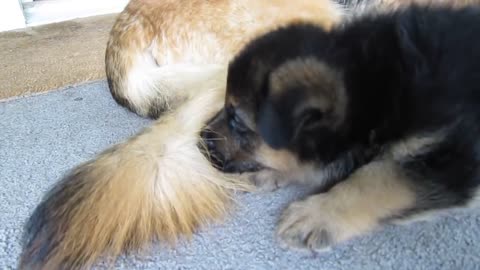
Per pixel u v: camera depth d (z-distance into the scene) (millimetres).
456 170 583
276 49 603
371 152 626
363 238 603
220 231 622
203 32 812
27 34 1119
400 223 600
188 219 625
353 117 609
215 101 716
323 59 596
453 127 585
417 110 595
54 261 577
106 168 632
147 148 660
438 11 651
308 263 584
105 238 594
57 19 1185
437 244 595
